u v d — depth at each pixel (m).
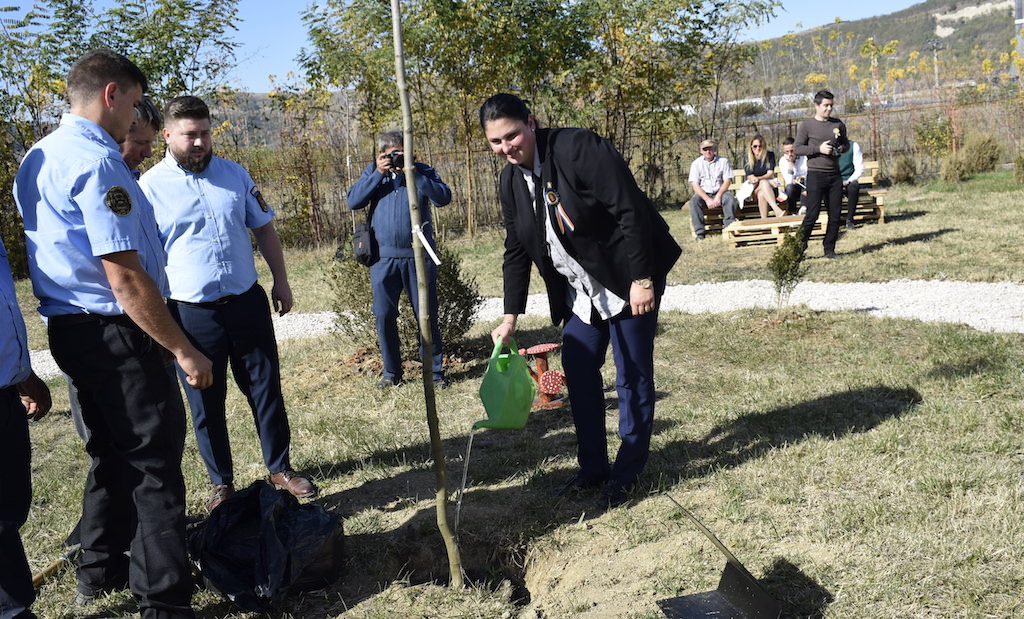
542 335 7.62
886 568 3.12
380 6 14.58
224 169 4.20
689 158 20.34
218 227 4.06
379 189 5.95
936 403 4.79
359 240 5.97
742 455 4.33
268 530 3.28
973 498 3.58
